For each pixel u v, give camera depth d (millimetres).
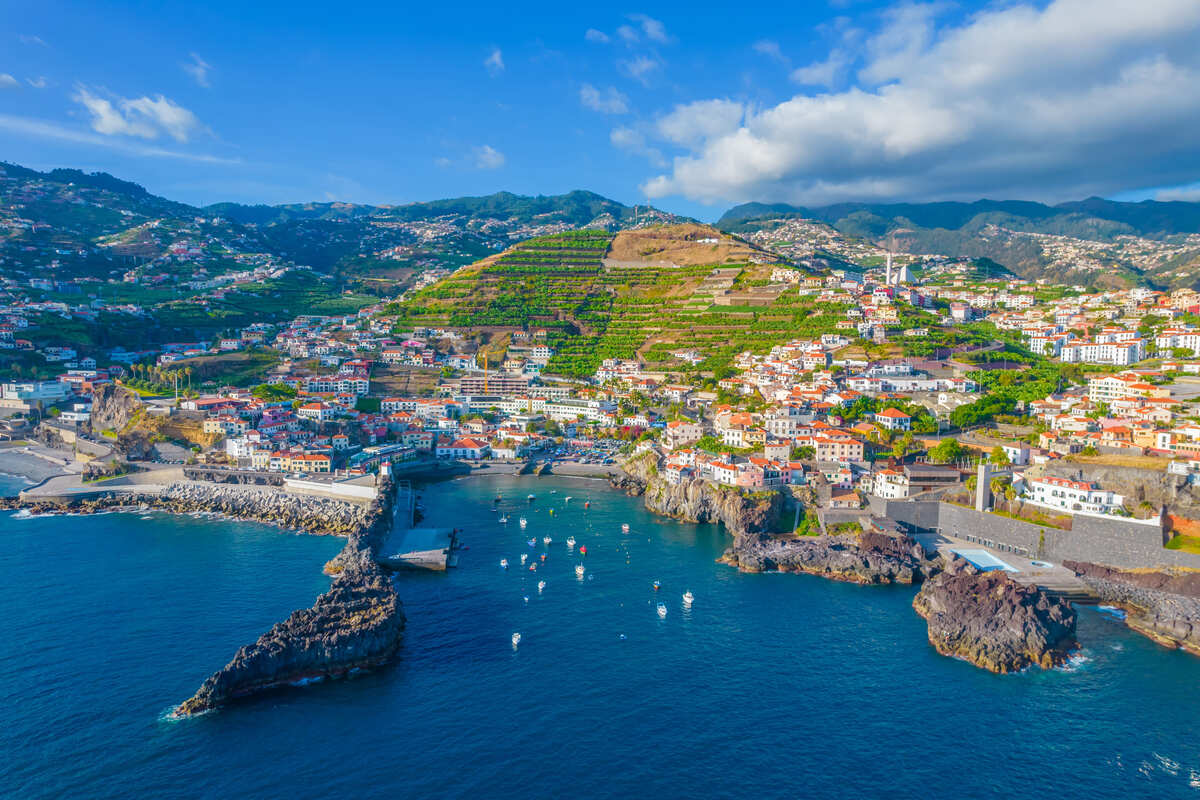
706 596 169500
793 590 174125
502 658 138375
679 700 124750
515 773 105000
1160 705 124125
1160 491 184000
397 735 113625
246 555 192125
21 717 115375
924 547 192875
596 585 175125
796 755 109938
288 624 135250
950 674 134375
